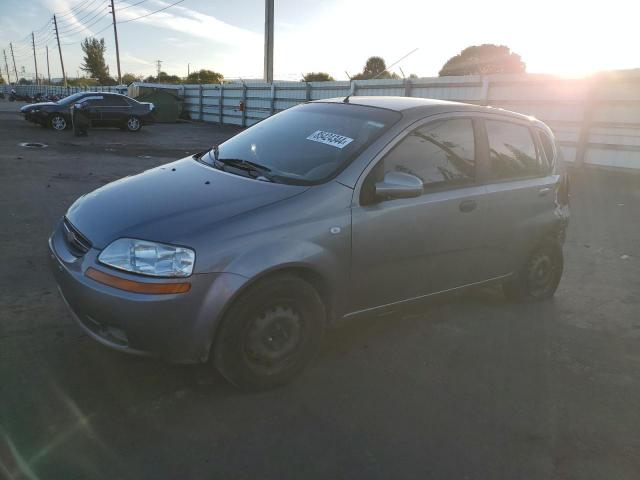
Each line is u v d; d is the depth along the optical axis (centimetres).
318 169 318
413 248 336
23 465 226
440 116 361
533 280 445
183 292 252
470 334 385
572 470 245
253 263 264
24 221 607
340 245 298
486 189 377
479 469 242
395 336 374
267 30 2436
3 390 277
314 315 298
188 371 308
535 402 300
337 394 296
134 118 1992
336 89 1967
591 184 1081
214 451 244
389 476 235
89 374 298
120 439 247
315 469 236
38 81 10188
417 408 287
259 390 290
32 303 384
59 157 1152
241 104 2525
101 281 257
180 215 273
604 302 464
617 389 320
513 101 1355
